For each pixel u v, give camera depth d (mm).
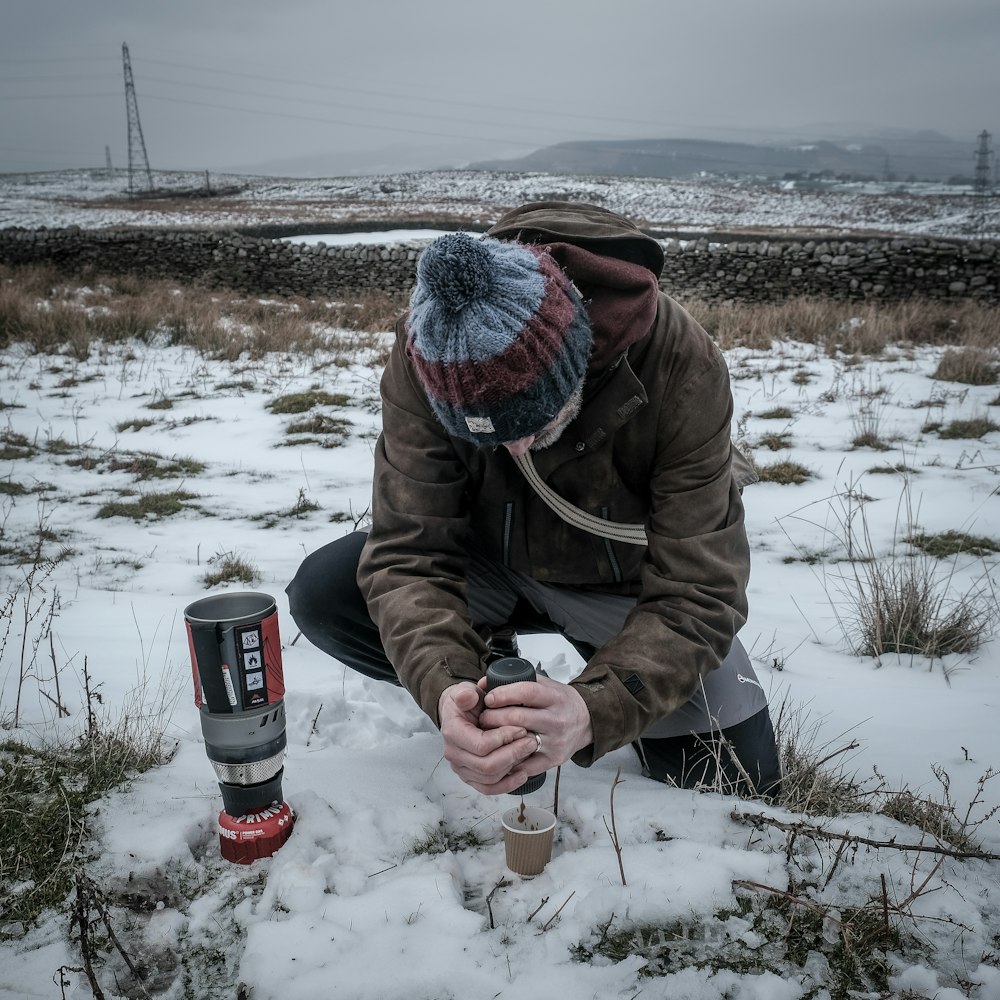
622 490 2078
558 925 1729
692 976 1622
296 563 4699
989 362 10633
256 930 1681
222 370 10875
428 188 63656
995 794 2471
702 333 1996
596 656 1840
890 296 17766
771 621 4113
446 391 1611
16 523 5273
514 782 1639
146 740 2387
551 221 1946
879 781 2549
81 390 9633
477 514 2211
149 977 1622
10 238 21812
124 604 3844
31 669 2939
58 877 1838
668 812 2080
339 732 2670
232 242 20875
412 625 1884
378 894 1773
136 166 96188
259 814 1911
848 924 1729
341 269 20281
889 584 4402
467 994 1559
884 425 8078
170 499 5906
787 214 52625
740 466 2287
